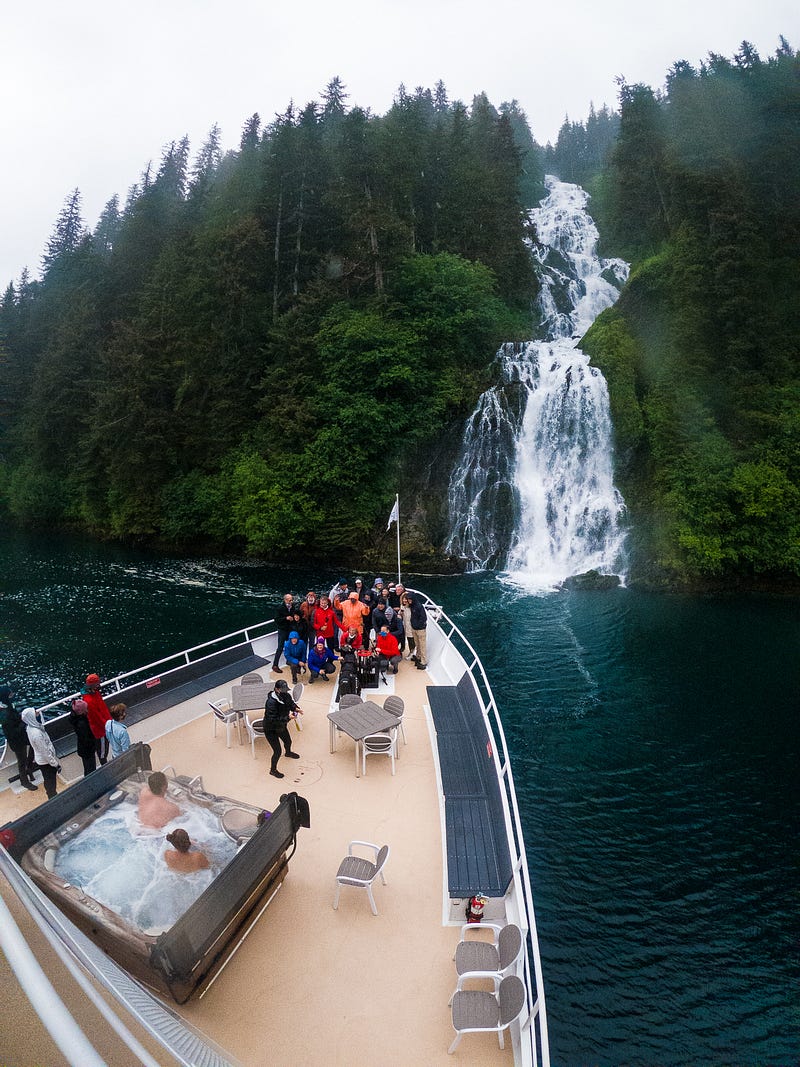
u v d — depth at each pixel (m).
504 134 72.56
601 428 41.09
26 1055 1.27
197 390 51.75
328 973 6.93
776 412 38.78
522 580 37.78
